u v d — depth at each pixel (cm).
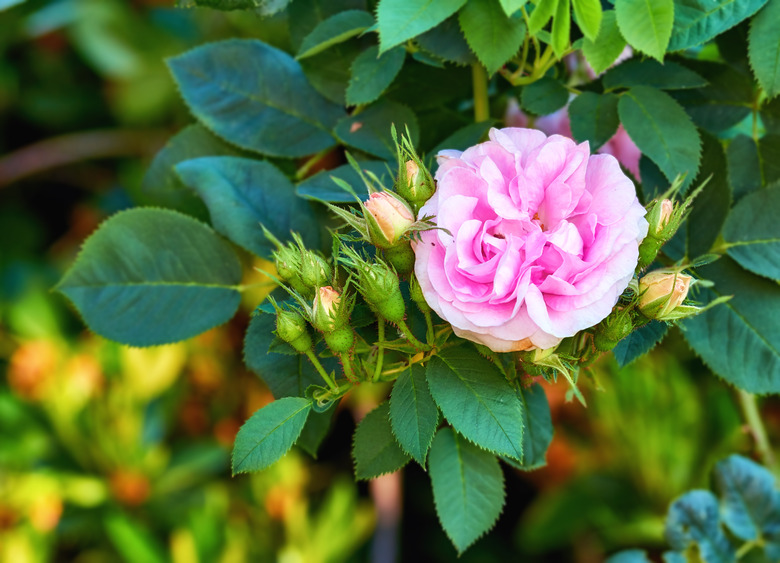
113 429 87
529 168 53
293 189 60
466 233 52
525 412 57
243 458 53
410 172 53
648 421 80
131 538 81
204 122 61
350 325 54
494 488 56
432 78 62
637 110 58
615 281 51
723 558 65
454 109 64
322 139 62
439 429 57
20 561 82
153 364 88
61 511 84
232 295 60
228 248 60
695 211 59
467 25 56
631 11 55
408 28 55
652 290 53
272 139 62
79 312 59
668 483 81
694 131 57
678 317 53
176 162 62
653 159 57
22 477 84
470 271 51
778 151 60
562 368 52
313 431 58
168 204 62
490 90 63
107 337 59
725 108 61
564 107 62
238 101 62
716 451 78
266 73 62
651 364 78
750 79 60
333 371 55
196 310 60
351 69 60
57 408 86
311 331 54
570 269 51
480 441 53
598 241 52
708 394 79
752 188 60
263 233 59
